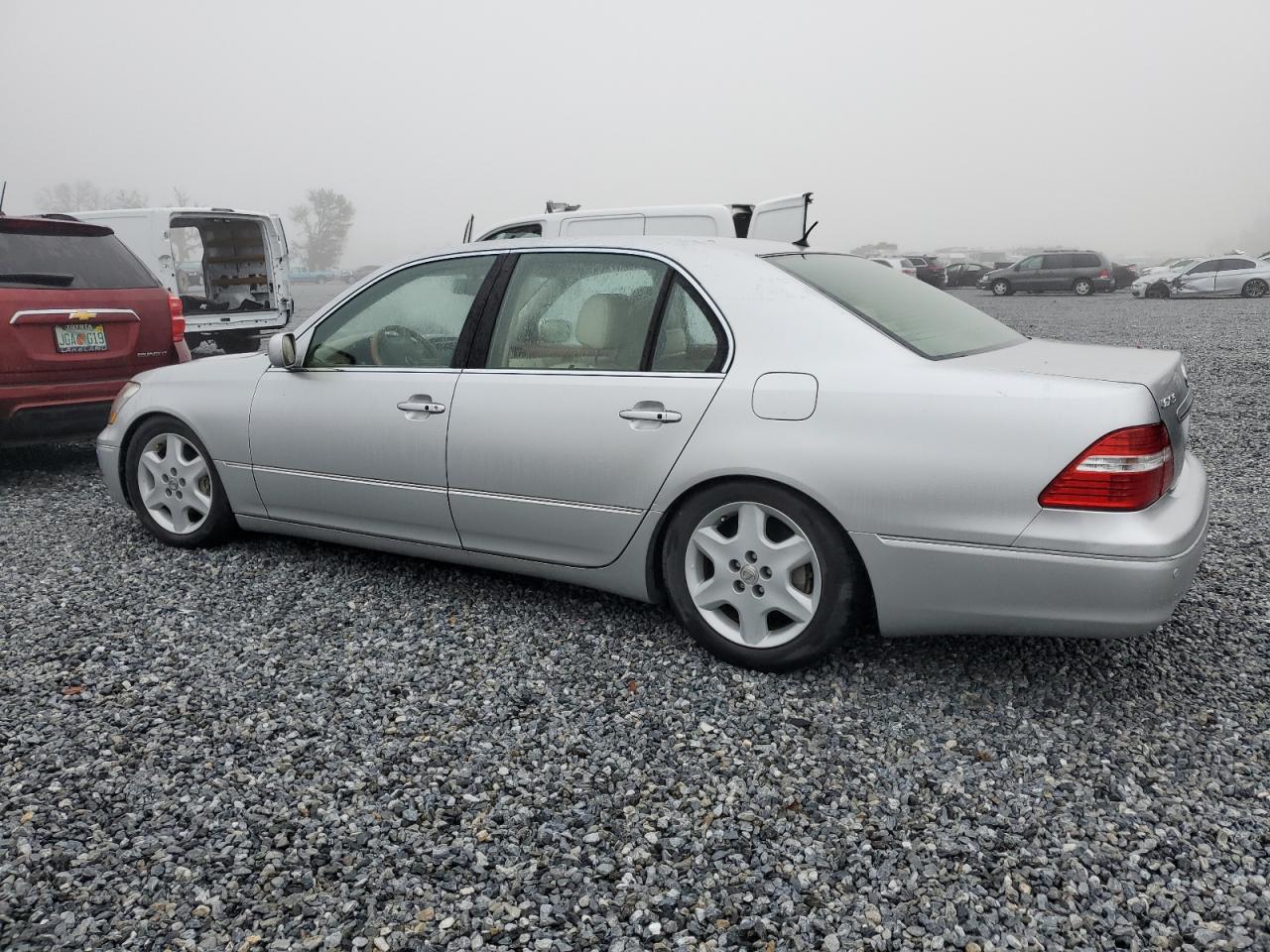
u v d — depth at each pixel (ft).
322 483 13.30
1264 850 7.47
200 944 6.61
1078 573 8.74
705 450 10.18
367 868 7.41
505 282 12.00
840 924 6.77
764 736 9.27
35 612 12.59
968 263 138.10
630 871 7.36
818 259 11.73
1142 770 8.63
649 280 11.04
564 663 10.90
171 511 15.20
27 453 24.32
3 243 19.04
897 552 9.42
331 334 13.33
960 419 9.08
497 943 6.62
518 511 11.66
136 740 9.29
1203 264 96.37
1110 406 8.63
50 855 7.55
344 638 11.69
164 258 37.50
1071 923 6.73
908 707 9.79
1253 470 20.49
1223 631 11.58
